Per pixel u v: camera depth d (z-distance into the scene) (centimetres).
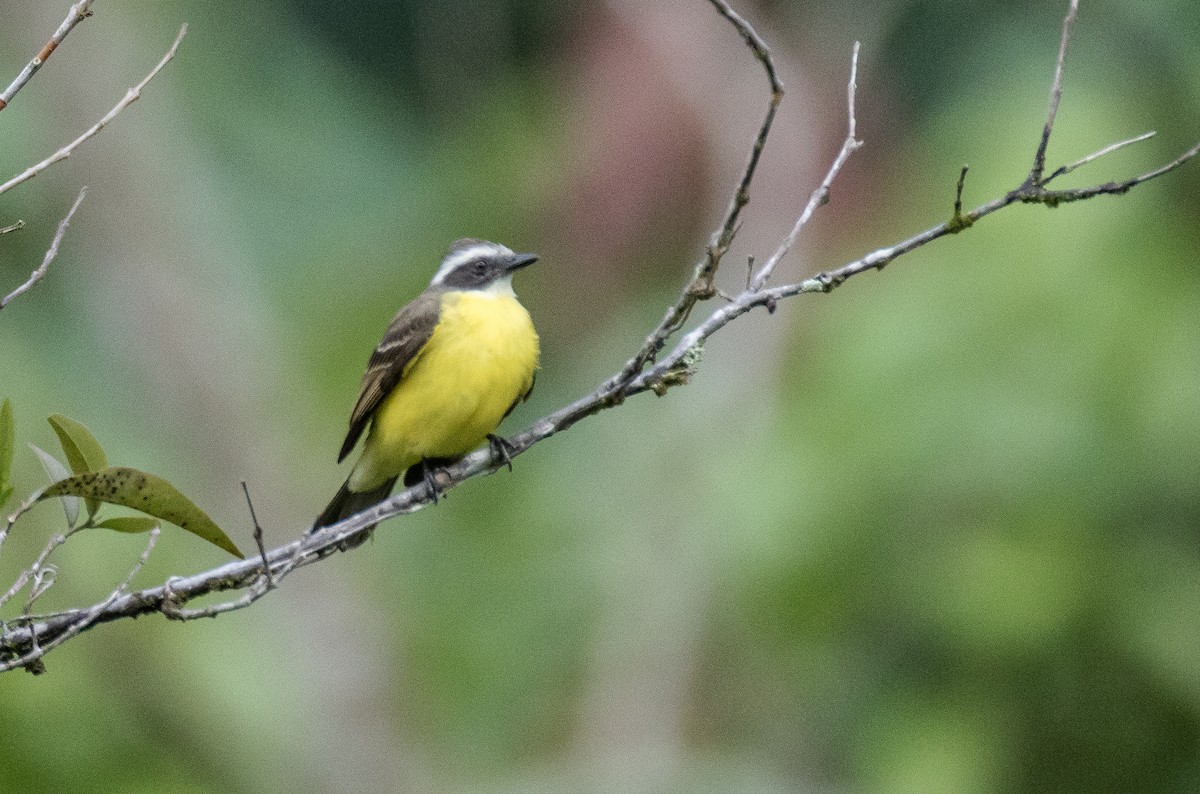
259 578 690
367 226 1834
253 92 1838
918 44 1666
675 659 1372
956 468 1079
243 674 1247
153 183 1639
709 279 721
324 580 1505
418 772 1459
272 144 1819
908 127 1647
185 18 1791
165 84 1697
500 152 1778
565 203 1697
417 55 1883
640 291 1670
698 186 1638
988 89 1497
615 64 1675
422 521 1577
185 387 1619
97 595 1130
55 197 1595
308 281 1775
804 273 1502
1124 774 1062
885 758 1077
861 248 1416
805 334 1458
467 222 1761
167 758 1166
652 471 1462
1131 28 1423
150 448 1602
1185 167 1148
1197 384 1062
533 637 1462
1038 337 1095
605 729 1370
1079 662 1055
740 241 1535
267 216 1798
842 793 1138
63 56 1586
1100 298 1089
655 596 1395
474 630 1505
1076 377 1076
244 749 1227
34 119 1588
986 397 1084
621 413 1520
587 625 1435
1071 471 1064
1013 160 1155
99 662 1130
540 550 1495
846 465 1108
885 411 1111
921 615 1074
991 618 1047
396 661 1502
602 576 1430
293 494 1617
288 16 1944
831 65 1647
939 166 1284
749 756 1262
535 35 1900
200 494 1614
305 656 1486
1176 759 1055
